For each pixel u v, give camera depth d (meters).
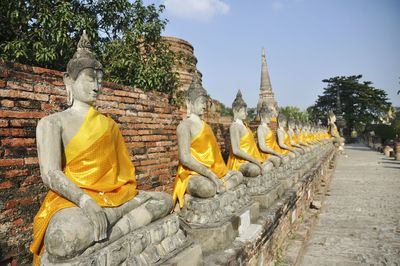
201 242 4.59
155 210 3.67
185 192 5.08
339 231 9.19
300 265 7.00
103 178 3.32
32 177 4.59
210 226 4.69
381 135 47.81
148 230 3.48
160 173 7.75
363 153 36.72
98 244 2.93
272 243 6.32
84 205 2.91
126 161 3.70
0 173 4.20
